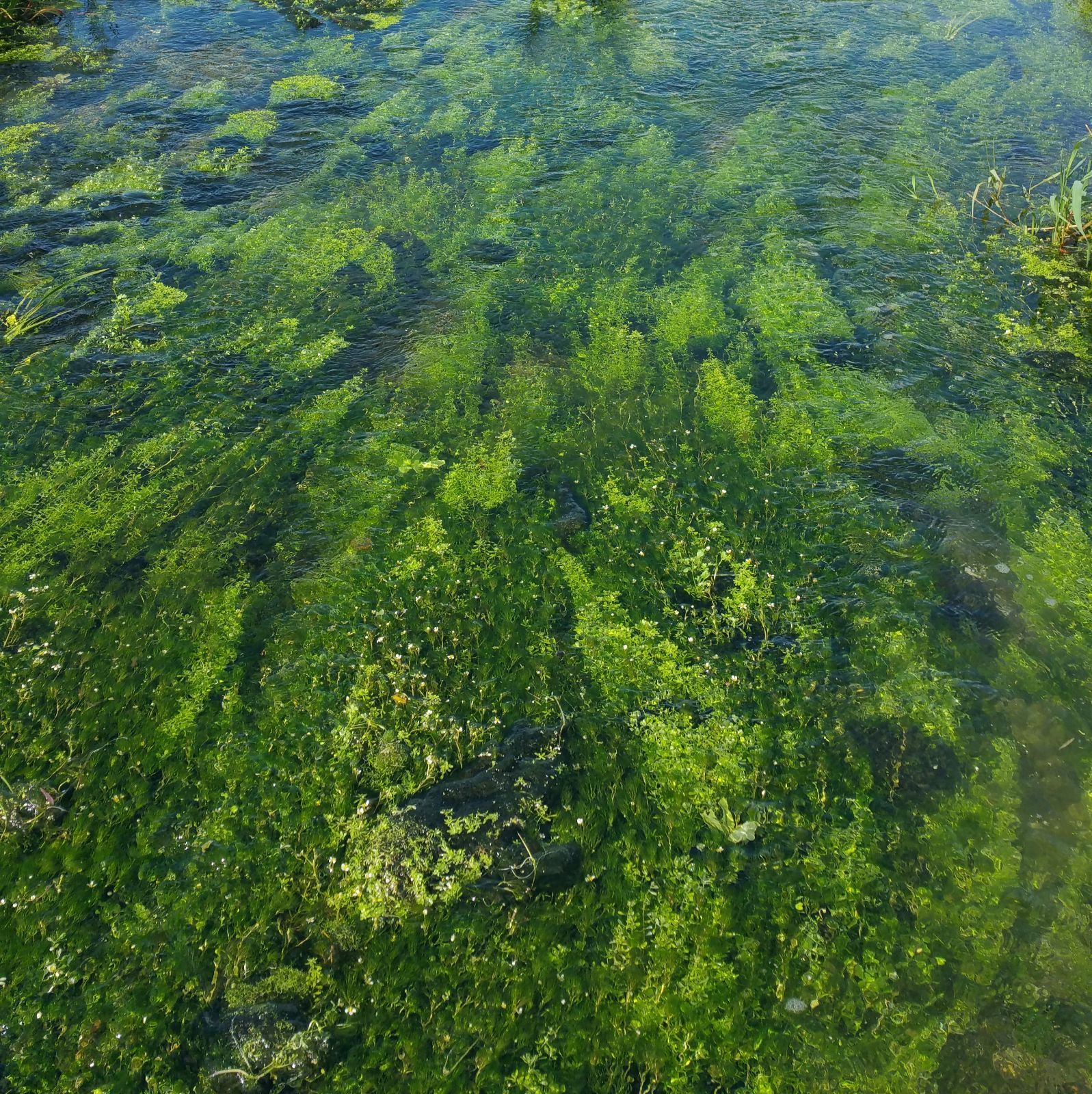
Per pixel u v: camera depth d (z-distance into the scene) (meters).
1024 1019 1.65
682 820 1.86
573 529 2.32
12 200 3.26
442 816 1.84
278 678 2.04
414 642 2.11
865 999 1.67
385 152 3.62
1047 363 2.68
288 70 4.20
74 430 2.52
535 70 4.20
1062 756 1.93
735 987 1.68
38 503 2.34
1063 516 2.31
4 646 2.08
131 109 3.86
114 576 2.21
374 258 3.08
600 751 1.94
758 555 2.26
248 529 2.32
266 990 1.67
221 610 2.15
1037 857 1.81
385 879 1.77
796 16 4.67
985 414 2.55
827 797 1.89
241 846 1.82
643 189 3.37
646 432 2.54
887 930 1.74
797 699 2.01
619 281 2.98
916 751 1.94
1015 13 4.67
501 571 2.24
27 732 1.96
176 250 3.08
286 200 3.32
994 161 3.47
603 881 1.79
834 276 2.98
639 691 2.03
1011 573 2.20
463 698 2.02
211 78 4.11
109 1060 1.61
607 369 2.70
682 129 3.74
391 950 1.71
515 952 1.71
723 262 3.04
